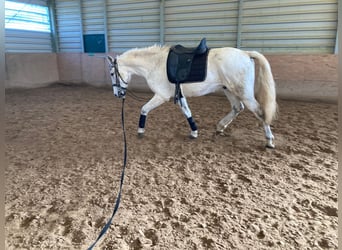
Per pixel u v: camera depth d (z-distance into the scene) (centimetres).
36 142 314
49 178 224
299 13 509
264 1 531
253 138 315
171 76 272
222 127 323
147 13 655
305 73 503
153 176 226
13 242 149
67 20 763
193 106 505
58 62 781
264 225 159
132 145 301
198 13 600
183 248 142
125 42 708
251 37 564
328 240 144
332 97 486
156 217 170
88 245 146
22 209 180
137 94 638
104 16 704
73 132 351
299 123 374
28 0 701
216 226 159
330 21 489
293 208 175
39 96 612
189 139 318
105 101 557
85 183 215
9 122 399
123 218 169
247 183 211
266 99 258
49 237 152
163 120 405
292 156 262
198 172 232
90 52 762
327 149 277
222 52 264
